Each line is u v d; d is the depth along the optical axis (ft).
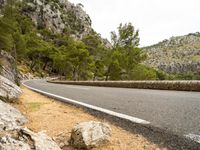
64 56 252.62
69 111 19.60
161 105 19.57
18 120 14.05
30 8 476.13
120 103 21.95
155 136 10.84
